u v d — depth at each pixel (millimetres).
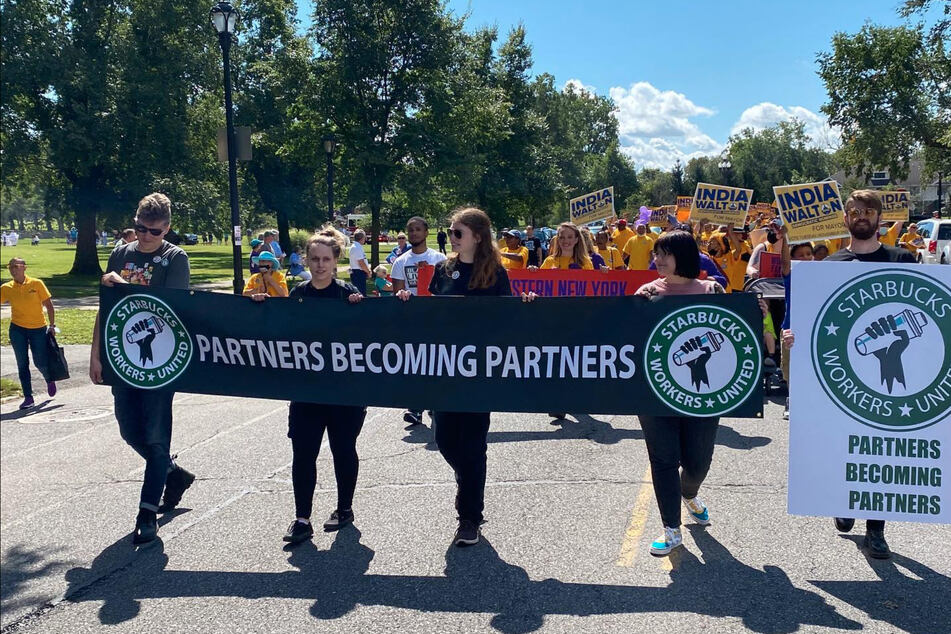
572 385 4062
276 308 4355
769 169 96188
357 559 4102
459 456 4281
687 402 3896
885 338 3617
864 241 4113
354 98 29047
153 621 3504
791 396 3715
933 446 3617
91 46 33375
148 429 4512
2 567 4195
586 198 13492
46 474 6020
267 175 44625
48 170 35938
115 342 4531
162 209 4641
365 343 4273
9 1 31016
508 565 3953
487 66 40438
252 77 41594
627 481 5285
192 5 34312
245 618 3496
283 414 7973
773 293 8398
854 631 3182
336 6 27906
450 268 4484
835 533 4270
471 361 4168
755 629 3219
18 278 8711
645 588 3637
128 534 4641
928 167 38531
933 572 3738
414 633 3295
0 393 9438
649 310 3920
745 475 5352
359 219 58438
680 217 26766
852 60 35250
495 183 39250
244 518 4805
